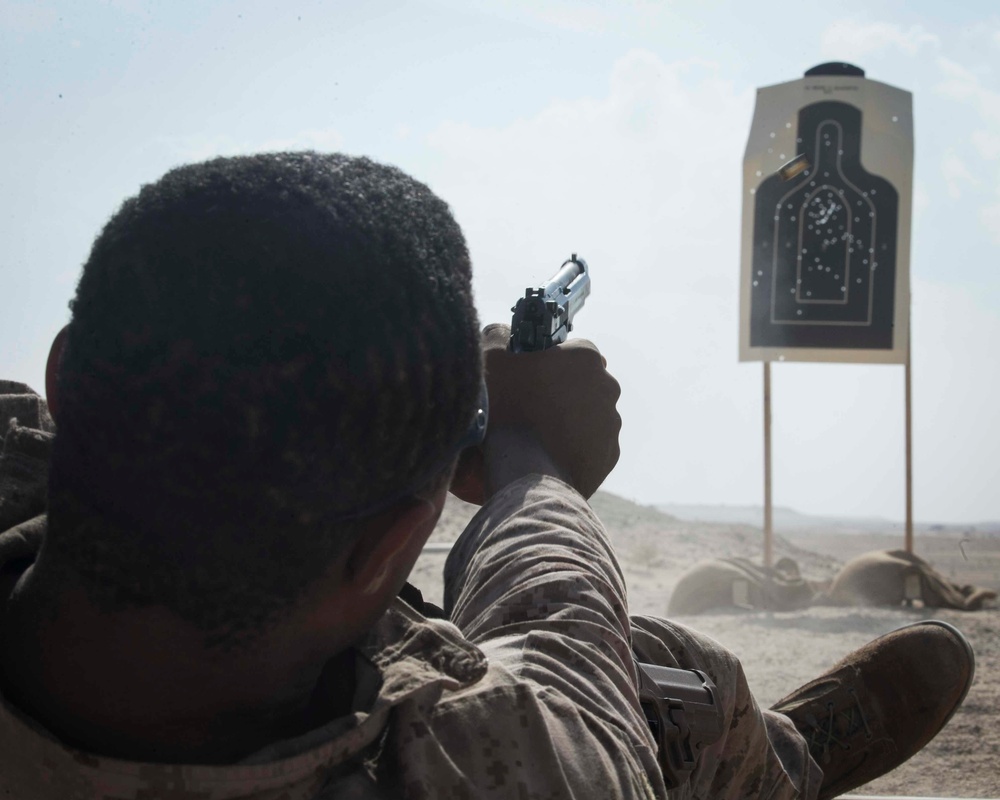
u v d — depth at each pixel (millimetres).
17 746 624
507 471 1196
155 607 595
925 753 2533
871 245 6598
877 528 67312
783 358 6594
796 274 6621
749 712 1378
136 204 609
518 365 1279
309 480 587
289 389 568
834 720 1885
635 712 865
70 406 582
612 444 1303
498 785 676
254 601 608
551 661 835
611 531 14875
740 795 1410
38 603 618
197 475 565
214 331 562
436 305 627
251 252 575
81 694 624
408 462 632
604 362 1315
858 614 5508
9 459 813
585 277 1615
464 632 974
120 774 608
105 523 579
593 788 705
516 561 981
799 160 6219
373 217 617
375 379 590
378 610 708
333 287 580
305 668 679
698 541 14328
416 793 658
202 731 653
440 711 702
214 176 608
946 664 1890
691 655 1330
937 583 5980
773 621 5281
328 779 685
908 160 6586
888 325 6574
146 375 559
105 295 580
